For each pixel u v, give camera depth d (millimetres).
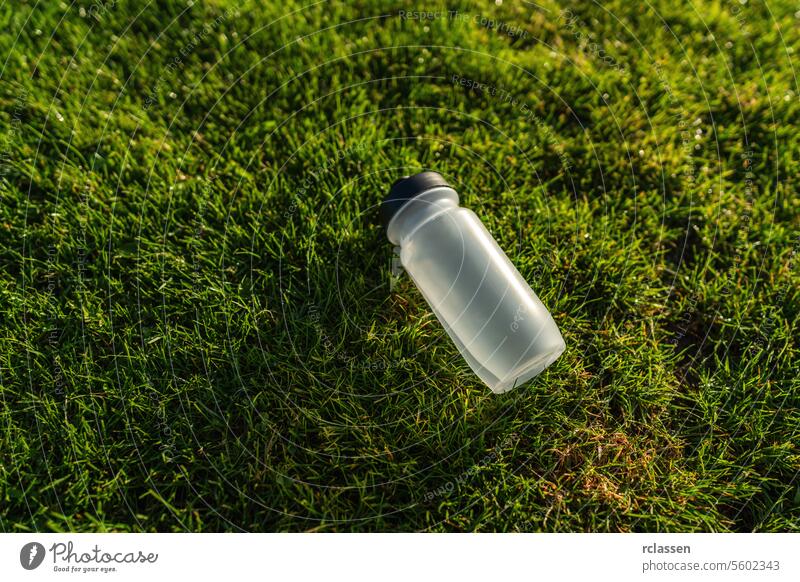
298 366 1507
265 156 1770
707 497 1428
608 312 1618
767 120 1861
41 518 1354
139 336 1526
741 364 1555
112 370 1488
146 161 1726
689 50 1974
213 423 1444
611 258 1653
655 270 1689
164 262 1596
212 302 1563
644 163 1791
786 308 1617
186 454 1407
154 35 1907
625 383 1529
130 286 1597
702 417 1518
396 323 1556
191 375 1497
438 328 1552
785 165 1793
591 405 1515
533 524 1390
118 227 1638
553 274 1647
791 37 2016
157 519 1363
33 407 1439
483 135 1819
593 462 1469
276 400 1476
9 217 1631
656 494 1440
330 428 1440
